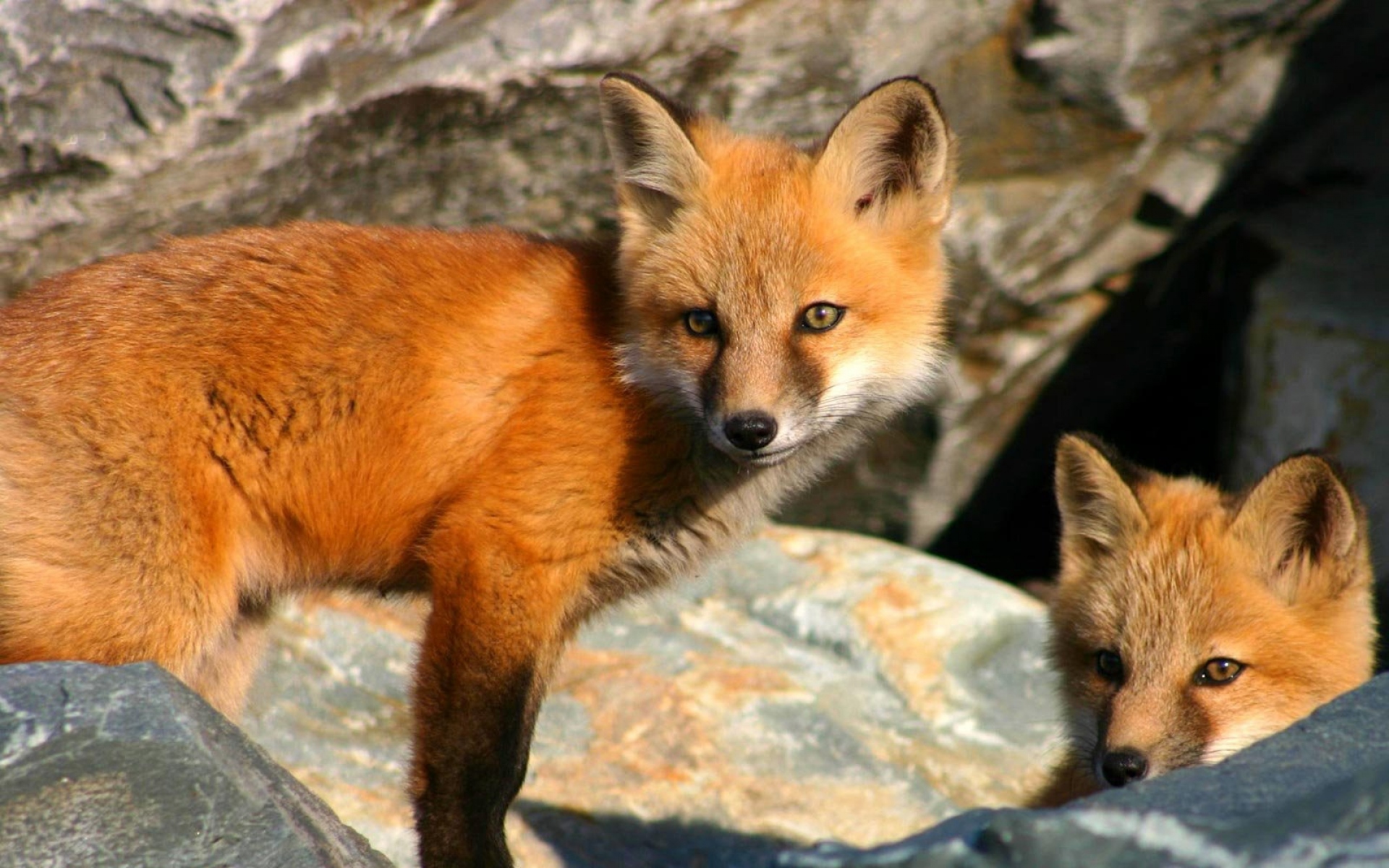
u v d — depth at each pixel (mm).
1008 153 13445
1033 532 16578
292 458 7848
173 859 5414
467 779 7609
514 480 7809
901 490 15320
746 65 11898
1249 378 15086
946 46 12578
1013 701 11125
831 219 8297
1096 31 12742
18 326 7816
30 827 5246
